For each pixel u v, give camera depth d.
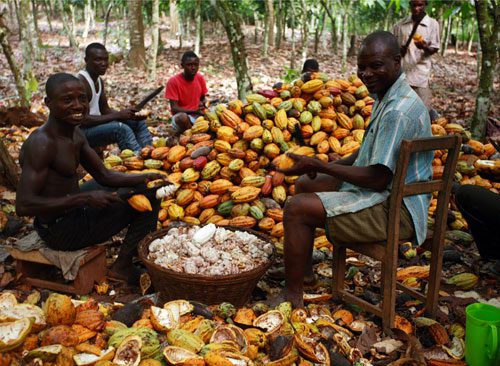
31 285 3.83
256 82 13.43
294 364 2.80
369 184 3.10
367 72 3.12
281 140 4.77
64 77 3.34
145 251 3.55
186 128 6.68
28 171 3.35
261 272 3.34
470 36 23.20
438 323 3.19
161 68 15.68
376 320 3.38
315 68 7.35
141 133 6.59
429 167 3.23
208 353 2.63
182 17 23.30
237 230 3.92
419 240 3.23
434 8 12.87
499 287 3.95
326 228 3.21
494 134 7.30
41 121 8.22
